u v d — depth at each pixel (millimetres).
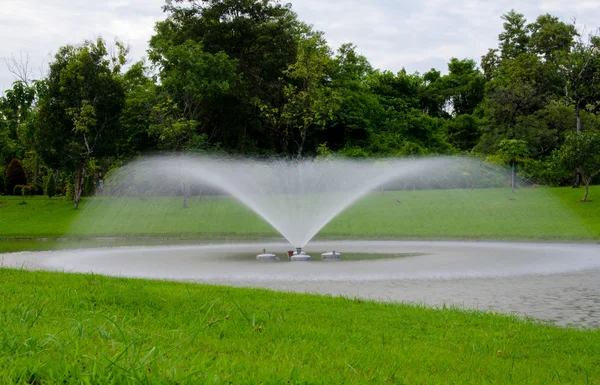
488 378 5145
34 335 5277
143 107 52656
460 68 91188
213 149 52438
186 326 6805
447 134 74562
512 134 60656
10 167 66312
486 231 30328
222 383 4109
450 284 13305
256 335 6379
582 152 40875
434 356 5816
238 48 60781
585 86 60875
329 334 6637
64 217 43625
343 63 68375
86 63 52625
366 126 65062
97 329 5703
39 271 12141
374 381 4613
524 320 8781
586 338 7273
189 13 59594
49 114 53562
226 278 14312
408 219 36031
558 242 26375
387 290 12430
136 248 24656
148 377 4074
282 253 21281
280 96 58969
